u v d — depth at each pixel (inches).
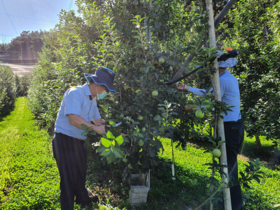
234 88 96.5
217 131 79.0
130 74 97.9
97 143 95.0
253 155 241.0
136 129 84.7
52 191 120.2
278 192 132.0
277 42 213.5
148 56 103.7
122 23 125.6
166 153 213.3
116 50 98.7
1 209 104.5
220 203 111.5
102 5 175.6
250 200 121.3
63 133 95.2
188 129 113.7
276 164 207.8
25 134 289.0
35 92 447.2
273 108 201.8
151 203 116.6
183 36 125.2
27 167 161.8
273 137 202.1
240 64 244.5
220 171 78.6
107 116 98.1
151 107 99.6
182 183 140.9
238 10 265.7
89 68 135.6
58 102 187.2
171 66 108.7
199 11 85.1
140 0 116.3
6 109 565.6
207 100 74.6
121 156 52.3
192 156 212.8
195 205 116.0
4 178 138.3
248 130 219.5
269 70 221.0
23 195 118.3
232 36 271.7
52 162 171.8
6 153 194.7
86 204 110.0
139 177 118.5
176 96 107.1
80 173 104.3
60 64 164.2
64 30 206.5
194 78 135.1
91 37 180.5
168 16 116.0
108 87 88.4
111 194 124.6
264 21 242.7
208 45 86.4
